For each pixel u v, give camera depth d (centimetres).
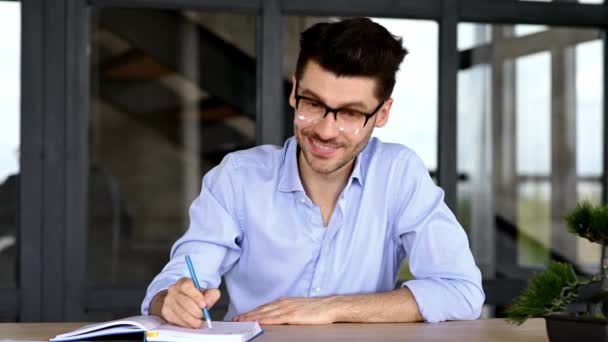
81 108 288
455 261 187
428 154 327
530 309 142
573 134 355
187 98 763
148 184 784
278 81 298
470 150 365
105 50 713
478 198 368
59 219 286
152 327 148
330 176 190
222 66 565
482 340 153
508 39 348
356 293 192
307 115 169
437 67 318
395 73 172
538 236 370
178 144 778
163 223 776
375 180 195
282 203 191
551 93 356
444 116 313
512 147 367
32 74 285
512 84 357
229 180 192
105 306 289
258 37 299
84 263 288
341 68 164
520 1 314
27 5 284
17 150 318
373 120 172
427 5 310
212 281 184
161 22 557
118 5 291
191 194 785
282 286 193
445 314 177
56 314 286
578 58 346
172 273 177
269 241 191
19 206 285
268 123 297
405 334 158
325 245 191
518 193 370
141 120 775
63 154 287
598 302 142
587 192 354
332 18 317
